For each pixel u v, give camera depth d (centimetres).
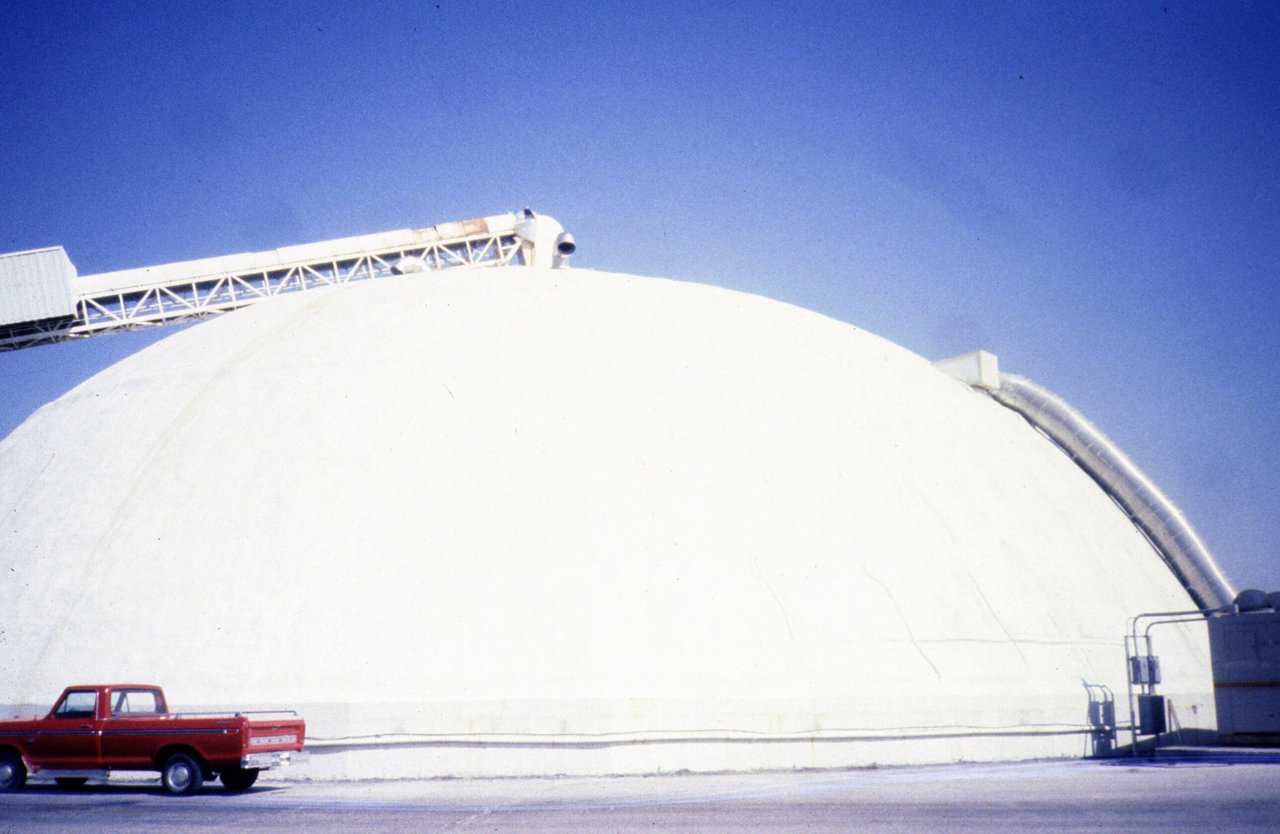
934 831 1266
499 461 2298
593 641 2072
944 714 2259
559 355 2588
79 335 3806
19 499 2562
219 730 1797
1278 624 2641
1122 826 1306
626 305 2881
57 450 2667
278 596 2127
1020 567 2638
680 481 2338
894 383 3050
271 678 2036
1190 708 2752
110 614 2188
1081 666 2542
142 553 2267
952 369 3834
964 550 2547
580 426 2395
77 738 1866
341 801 1667
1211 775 2008
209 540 2242
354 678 2023
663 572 2181
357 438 2359
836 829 1287
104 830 1350
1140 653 2758
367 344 2644
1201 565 3384
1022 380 3838
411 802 1641
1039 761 2338
